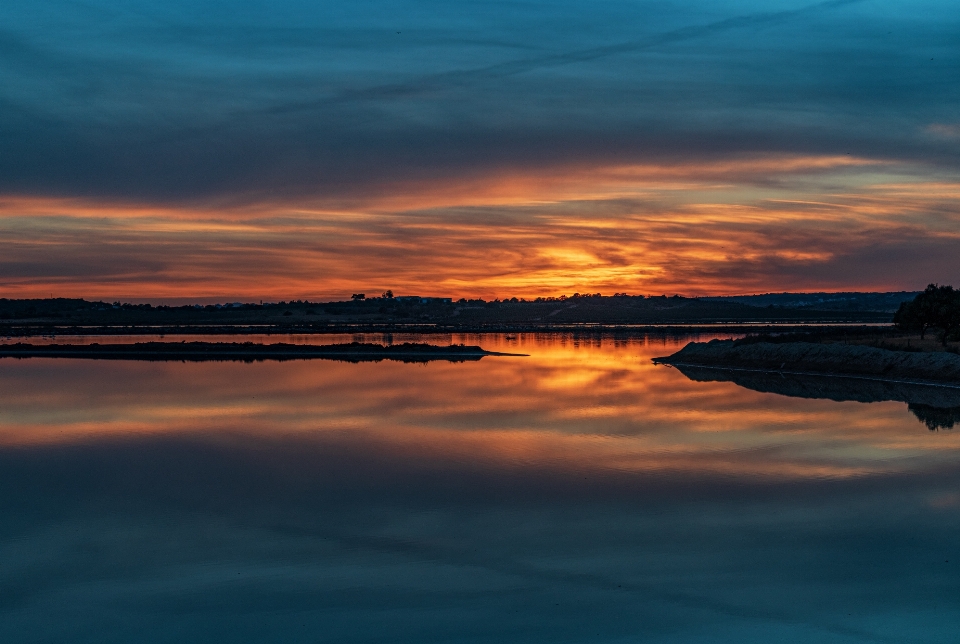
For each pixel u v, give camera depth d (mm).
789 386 63656
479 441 38625
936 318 86750
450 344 129250
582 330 190375
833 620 18438
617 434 40312
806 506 27047
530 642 17531
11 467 33750
